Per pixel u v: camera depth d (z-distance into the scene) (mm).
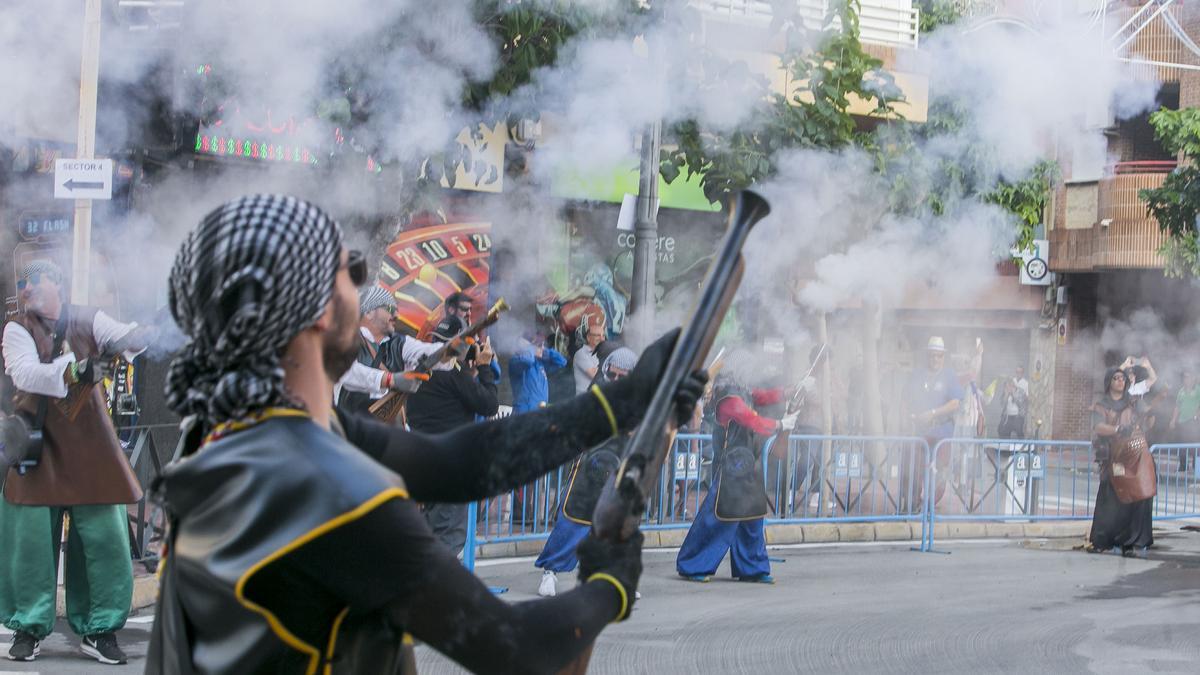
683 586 8852
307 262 1572
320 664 1540
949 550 11289
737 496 8930
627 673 6277
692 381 1765
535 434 1880
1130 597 8820
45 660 6090
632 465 1688
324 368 1671
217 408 1561
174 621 1594
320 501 1500
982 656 6828
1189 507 13641
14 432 5820
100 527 6008
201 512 1551
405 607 1527
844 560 10383
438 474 1904
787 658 6672
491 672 1557
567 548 8086
